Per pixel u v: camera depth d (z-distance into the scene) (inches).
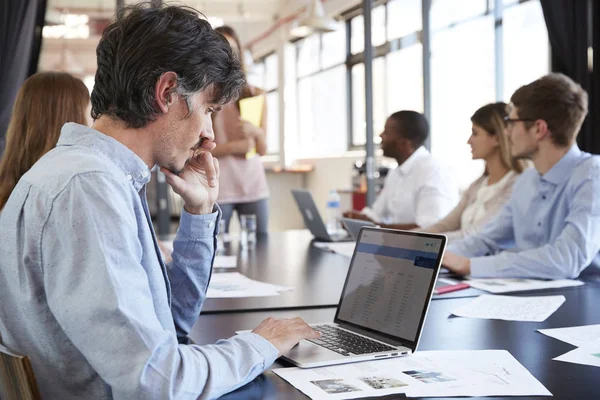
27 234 39.0
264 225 155.9
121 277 37.5
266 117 150.3
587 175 88.5
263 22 466.6
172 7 45.5
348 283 60.7
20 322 41.0
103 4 394.0
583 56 169.8
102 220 38.1
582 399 40.4
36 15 191.8
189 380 37.9
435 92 288.0
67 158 41.1
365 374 45.6
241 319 65.2
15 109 74.6
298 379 44.6
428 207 148.0
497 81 248.8
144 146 45.3
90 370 40.2
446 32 280.4
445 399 40.6
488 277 86.1
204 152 57.2
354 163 320.5
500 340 54.9
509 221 104.1
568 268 84.7
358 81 368.5
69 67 424.2
